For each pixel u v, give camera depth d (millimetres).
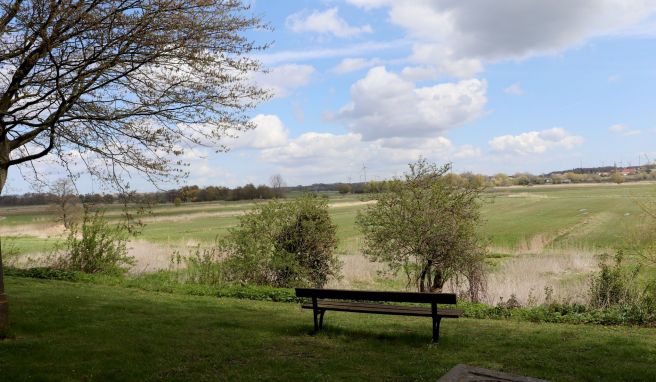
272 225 19266
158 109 10438
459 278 18141
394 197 17609
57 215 35188
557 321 12133
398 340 9414
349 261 27016
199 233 59469
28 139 9734
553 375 7117
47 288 15086
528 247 37500
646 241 16422
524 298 16297
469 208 17578
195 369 7348
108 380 6785
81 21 9094
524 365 7656
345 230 58469
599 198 116625
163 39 9406
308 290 10039
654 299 12703
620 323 11602
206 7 9969
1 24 8719
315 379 6898
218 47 10055
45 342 8523
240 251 18859
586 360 7953
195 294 16203
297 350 8555
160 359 7805
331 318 12164
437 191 16969
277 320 11422
